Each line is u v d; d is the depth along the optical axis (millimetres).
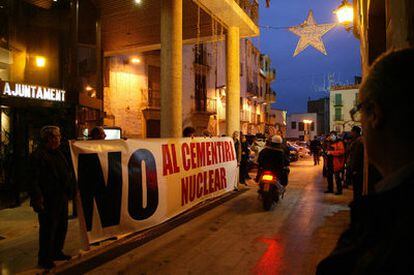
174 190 7328
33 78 11805
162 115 10750
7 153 9008
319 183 13734
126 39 17578
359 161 7562
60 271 4785
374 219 875
